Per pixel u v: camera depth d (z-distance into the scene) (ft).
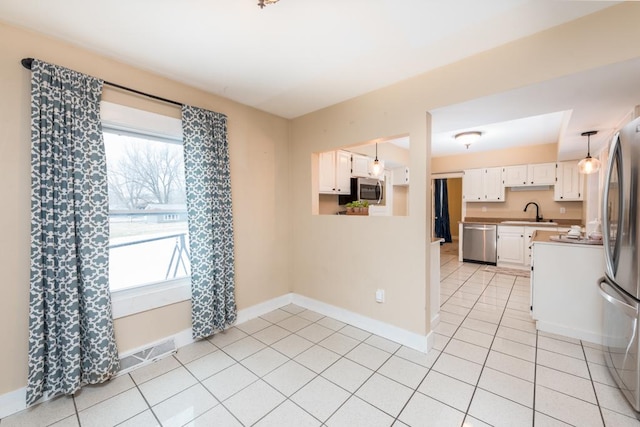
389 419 5.27
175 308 7.91
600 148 12.43
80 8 4.95
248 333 8.84
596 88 6.03
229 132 9.20
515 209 18.26
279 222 10.95
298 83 8.06
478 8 5.00
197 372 6.81
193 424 5.22
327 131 9.90
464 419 5.21
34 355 5.51
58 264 5.77
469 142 14.75
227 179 8.89
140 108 7.15
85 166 6.08
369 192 14.52
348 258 9.46
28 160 5.67
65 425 5.23
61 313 5.81
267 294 10.54
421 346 7.68
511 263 17.11
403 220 8.05
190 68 7.17
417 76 7.57
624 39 4.92
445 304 11.10
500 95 6.41
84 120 6.09
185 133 7.83
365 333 8.82
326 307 10.23
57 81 5.77
